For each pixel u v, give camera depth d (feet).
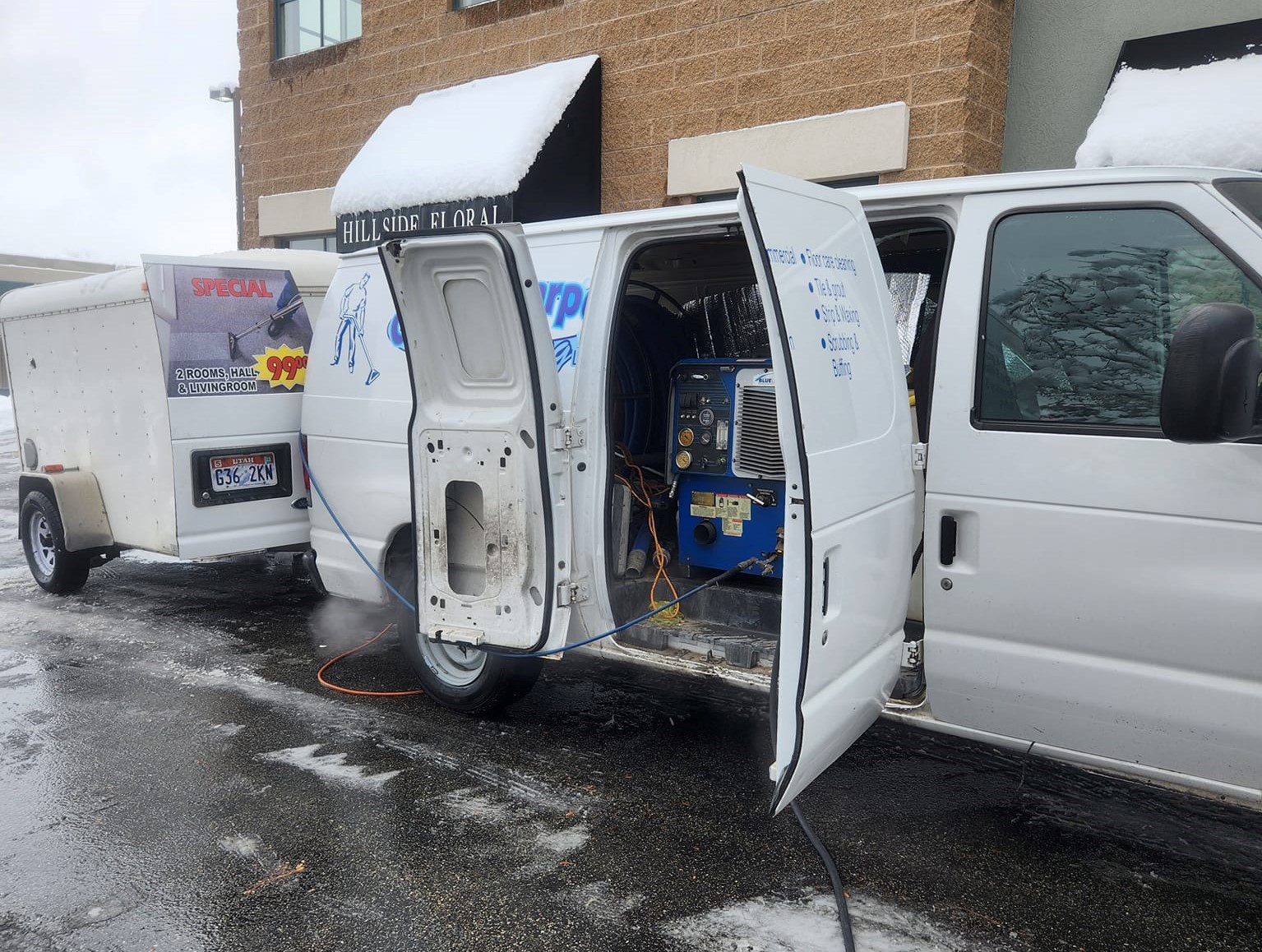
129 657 17.70
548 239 13.93
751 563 13.93
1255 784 9.52
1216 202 9.65
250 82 39.11
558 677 16.62
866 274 11.11
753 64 25.71
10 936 9.38
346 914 9.75
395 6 33.63
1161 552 9.53
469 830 11.41
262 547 18.92
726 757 13.44
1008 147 23.85
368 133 35.32
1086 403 10.11
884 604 10.63
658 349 16.43
